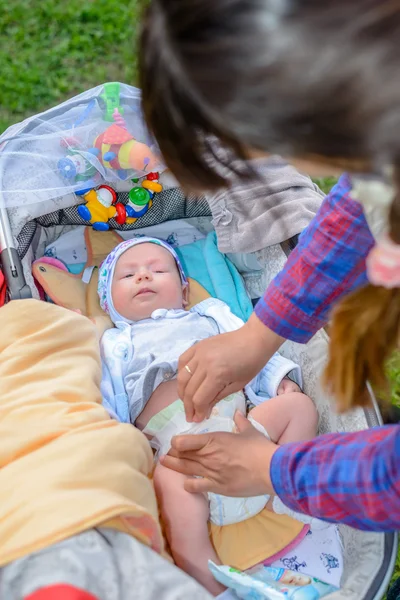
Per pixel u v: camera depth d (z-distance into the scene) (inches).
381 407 52.6
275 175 67.8
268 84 18.5
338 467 33.9
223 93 19.3
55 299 71.9
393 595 52.9
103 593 38.7
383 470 31.4
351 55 17.7
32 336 56.9
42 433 48.0
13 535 40.2
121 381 65.4
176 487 54.4
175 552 53.5
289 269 45.1
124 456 48.4
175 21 19.5
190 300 76.3
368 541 48.2
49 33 114.1
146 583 39.8
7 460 46.3
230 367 48.8
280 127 19.3
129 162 70.0
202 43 19.2
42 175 69.7
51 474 44.1
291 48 18.1
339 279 43.1
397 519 31.6
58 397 52.6
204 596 40.1
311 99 18.2
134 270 74.0
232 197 65.9
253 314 48.8
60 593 36.9
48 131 71.3
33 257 73.4
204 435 46.3
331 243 41.7
